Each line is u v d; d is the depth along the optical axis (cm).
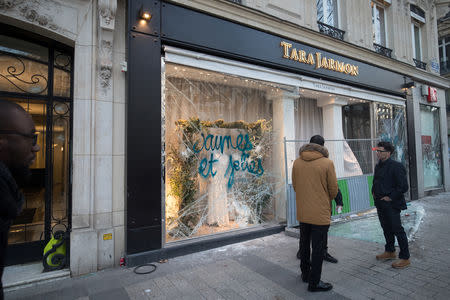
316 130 682
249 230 472
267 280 300
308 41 577
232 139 497
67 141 371
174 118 437
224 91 503
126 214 360
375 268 325
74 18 346
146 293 276
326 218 265
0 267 97
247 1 501
